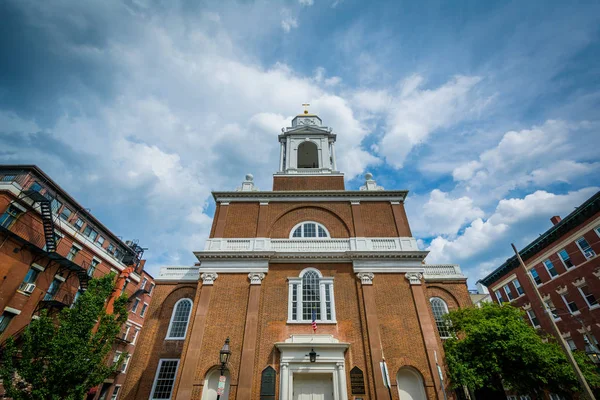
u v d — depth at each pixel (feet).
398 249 72.38
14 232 80.59
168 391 66.80
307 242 74.69
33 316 83.87
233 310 64.90
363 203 81.56
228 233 76.84
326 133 103.50
